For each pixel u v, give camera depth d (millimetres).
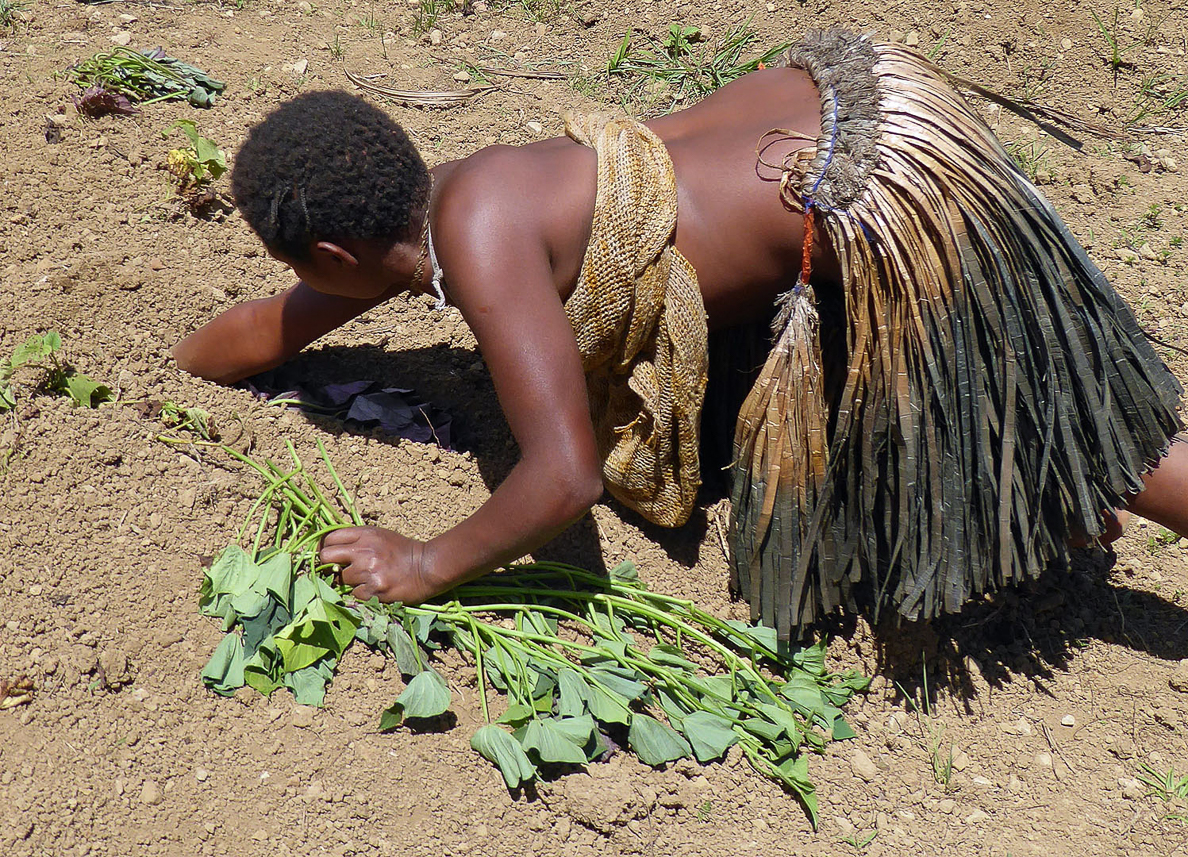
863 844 4039
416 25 7191
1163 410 4277
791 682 4391
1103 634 4801
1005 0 7020
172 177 5668
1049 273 4047
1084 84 6875
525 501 3850
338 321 4777
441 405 5168
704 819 4004
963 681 4605
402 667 3992
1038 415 4117
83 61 6156
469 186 3936
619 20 7293
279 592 3979
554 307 3869
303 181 3875
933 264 3953
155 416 4684
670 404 4281
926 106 4035
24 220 5289
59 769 3627
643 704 4242
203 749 3812
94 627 3939
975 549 4223
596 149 4098
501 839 3818
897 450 4152
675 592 4656
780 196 4016
